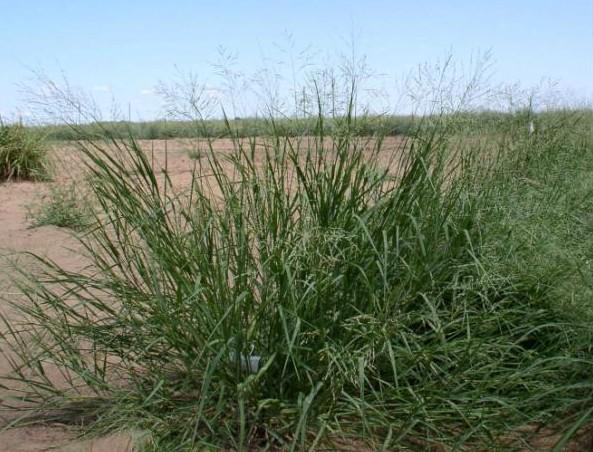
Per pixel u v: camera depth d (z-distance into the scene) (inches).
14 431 124.0
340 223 127.0
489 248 138.0
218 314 117.4
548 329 137.3
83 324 138.4
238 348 115.2
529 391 118.1
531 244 148.4
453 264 132.9
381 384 121.9
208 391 119.6
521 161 177.0
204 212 130.3
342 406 118.7
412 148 134.0
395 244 128.1
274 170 133.7
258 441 116.6
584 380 121.4
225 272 120.9
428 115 142.3
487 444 111.7
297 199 131.8
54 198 286.4
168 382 126.6
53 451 116.1
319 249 121.1
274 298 120.1
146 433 115.2
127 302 130.4
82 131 132.5
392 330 115.3
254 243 126.8
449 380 115.8
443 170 143.4
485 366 120.3
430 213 133.0
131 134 131.6
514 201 155.6
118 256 133.6
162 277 128.3
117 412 123.3
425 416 114.3
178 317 119.3
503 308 137.9
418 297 130.8
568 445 114.1
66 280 135.9
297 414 115.5
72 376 145.9
